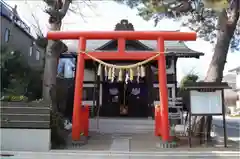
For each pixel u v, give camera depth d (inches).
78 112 335.3
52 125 319.6
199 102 335.3
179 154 293.4
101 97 643.5
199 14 397.4
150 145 336.5
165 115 329.4
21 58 524.1
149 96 610.9
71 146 326.3
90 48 672.4
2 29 539.2
